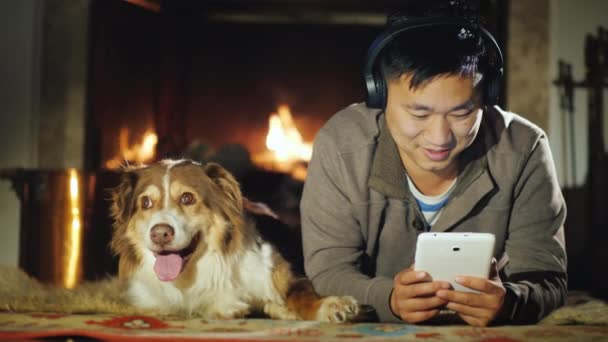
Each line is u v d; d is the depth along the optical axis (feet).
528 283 6.71
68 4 15.78
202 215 7.20
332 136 7.22
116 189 7.71
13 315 6.93
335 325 6.41
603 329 6.26
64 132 15.81
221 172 7.47
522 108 15.42
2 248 14.28
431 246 6.09
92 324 6.38
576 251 15.08
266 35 24.81
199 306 7.36
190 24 23.98
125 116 19.39
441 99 5.95
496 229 7.08
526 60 15.40
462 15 6.22
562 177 15.39
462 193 6.91
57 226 11.76
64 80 15.83
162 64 22.24
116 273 11.84
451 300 6.16
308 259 7.32
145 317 6.88
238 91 24.82
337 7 23.80
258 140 24.80
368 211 7.06
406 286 6.19
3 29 15.58
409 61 5.96
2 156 15.60
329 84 25.03
